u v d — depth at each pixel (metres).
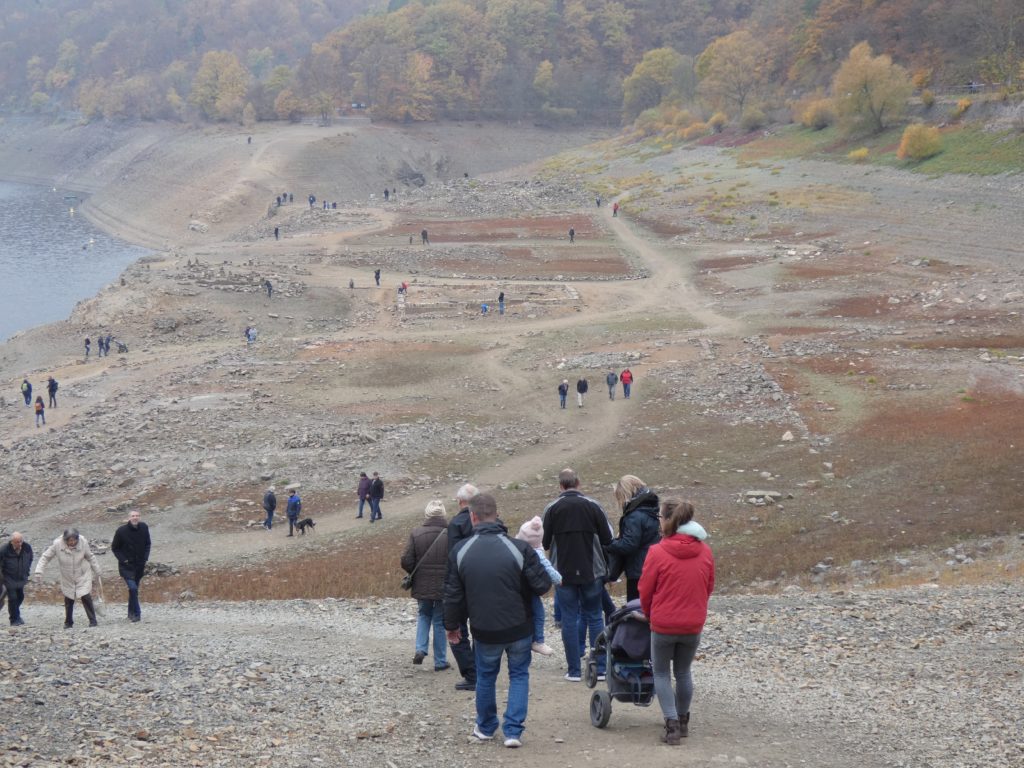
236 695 12.54
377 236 116.44
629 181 147.12
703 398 53.31
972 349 58.03
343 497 41.31
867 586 25.86
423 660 14.92
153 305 85.50
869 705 12.15
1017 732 10.80
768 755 9.98
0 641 15.93
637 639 11.11
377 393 58.62
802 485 38.22
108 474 45.34
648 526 12.04
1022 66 117.06
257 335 78.88
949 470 37.66
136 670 13.81
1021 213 90.06
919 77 138.62
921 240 90.12
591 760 9.78
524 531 13.11
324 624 19.86
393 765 9.77
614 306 80.81
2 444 52.50
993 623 17.19
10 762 9.58
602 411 52.69
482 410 54.16
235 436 50.34
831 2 171.88
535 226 119.75
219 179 185.12
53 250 148.12
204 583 30.16
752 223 108.25
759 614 19.16
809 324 69.31
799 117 152.62
